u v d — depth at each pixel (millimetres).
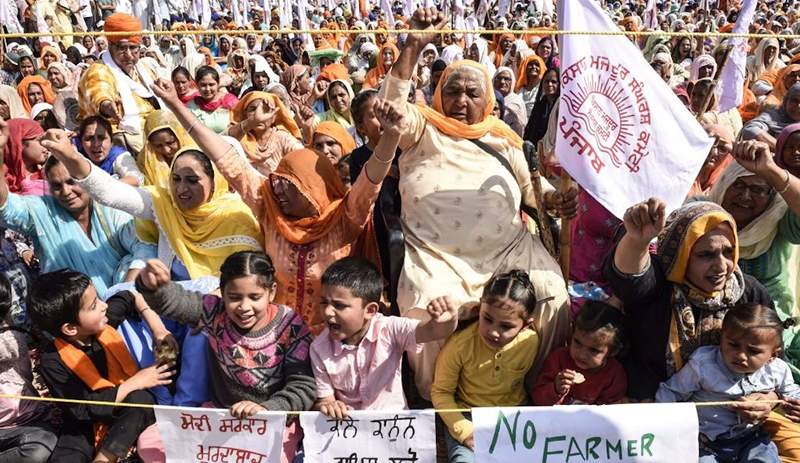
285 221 3535
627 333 3279
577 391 3152
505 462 2670
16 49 11656
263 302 2975
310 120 6906
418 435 2719
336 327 2928
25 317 4211
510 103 8211
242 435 2766
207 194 3920
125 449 2998
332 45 17234
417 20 3209
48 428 3123
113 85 6359
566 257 3533
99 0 19656
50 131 3566
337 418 2736
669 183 3041
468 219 3410
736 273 3225
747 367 2887
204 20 21578
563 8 2977
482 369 3160
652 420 2695
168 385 3307
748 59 10367
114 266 4281
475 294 3301
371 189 3332
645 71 3027
